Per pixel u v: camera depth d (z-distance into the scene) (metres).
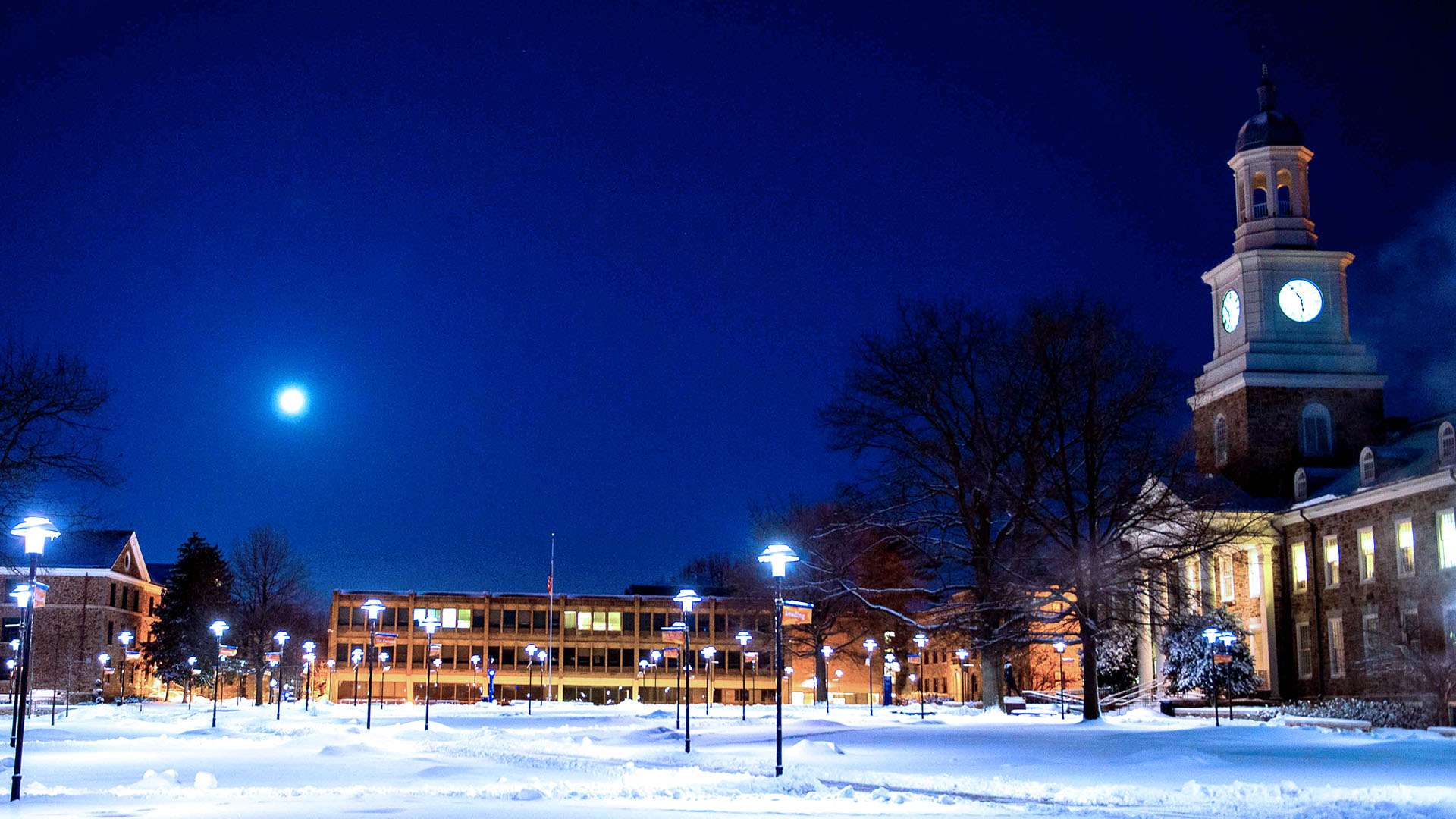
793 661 126.88
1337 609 61.62
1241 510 65.25
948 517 53.88
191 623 107.06
